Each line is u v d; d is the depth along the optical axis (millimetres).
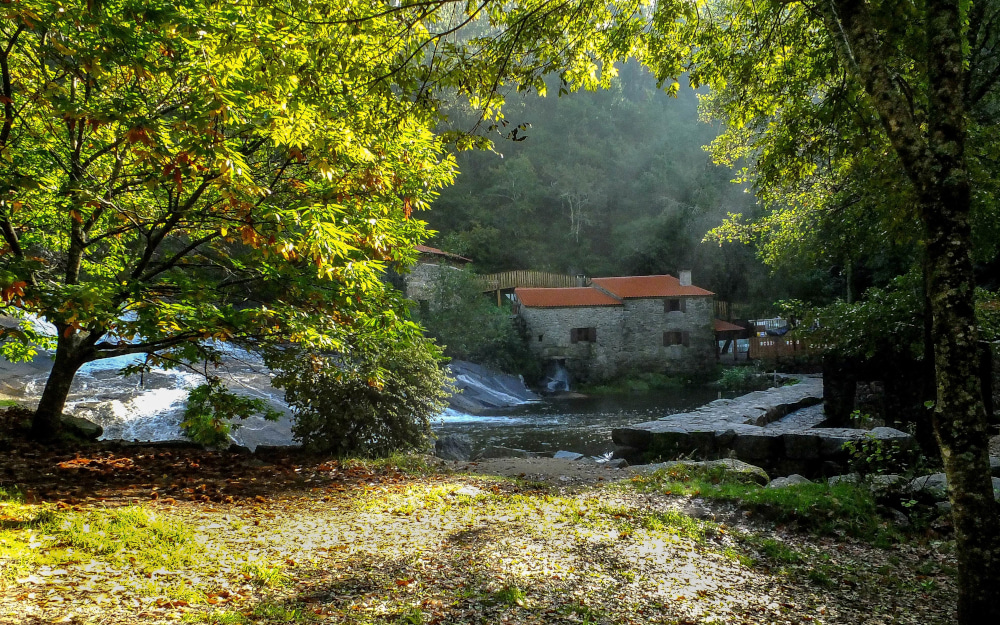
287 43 5227
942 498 6688
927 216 3432
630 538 5645
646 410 26656
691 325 40312
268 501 6164
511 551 5023
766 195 8727
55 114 5688
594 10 6059
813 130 7250
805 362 31688
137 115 5645
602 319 39656
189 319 6430
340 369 8750
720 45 7141
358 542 5000
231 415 8273
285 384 9023
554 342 39094
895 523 6488
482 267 52719
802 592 4750
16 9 4859
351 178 6805
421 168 8078
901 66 5832
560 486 8078
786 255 14500
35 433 8117
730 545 5777
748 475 8250
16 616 2959
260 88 5578
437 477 8055
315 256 5930
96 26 5266
